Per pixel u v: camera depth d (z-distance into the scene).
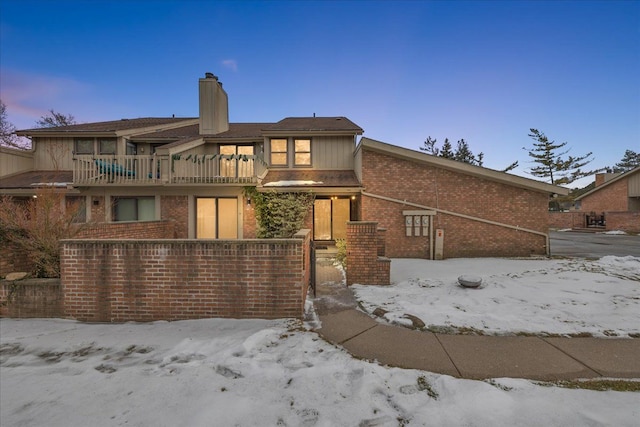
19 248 5.78
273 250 4.96
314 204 14.09
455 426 2.39
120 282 4.99
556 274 7.59
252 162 12.30
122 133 13.60
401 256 11.62
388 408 2.64
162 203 12.51
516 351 3.73
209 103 14.84
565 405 2.62
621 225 21.81
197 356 3.66
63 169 13.84
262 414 2.56
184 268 4.99
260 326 4.63
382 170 11.77
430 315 4.91
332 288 6.79
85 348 3.93
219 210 12.73
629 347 3.79
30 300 5.09
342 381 3.07
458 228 11.62
